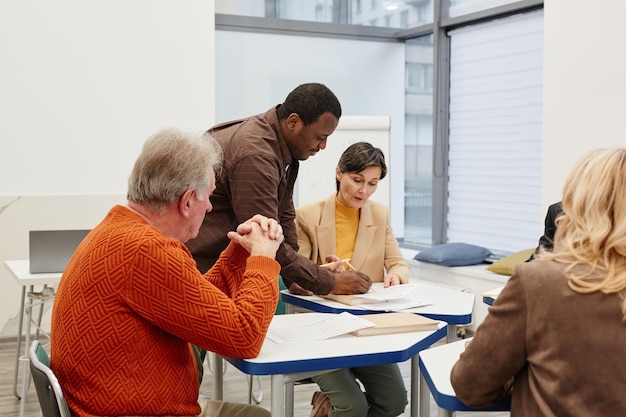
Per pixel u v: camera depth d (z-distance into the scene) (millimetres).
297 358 1951
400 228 6938
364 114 6680
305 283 2838
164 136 1852
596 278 1477
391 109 6789
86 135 5523
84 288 1742
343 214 3410
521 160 5738
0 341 5363
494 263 5410
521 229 5773
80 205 5496
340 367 1988
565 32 4625
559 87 4680
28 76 5355
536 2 5398
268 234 2057
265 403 4082
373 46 6680
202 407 2303
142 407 1735
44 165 5430
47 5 5371
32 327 5430
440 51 6395
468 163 6281
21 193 5379
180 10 5715
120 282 1727
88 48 5492
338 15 6551
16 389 4172
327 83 6523
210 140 2006
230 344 1798
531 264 1557
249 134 2707
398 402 2844
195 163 1840
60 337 1767
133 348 1733
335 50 6543
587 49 4484
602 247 1497
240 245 2195
